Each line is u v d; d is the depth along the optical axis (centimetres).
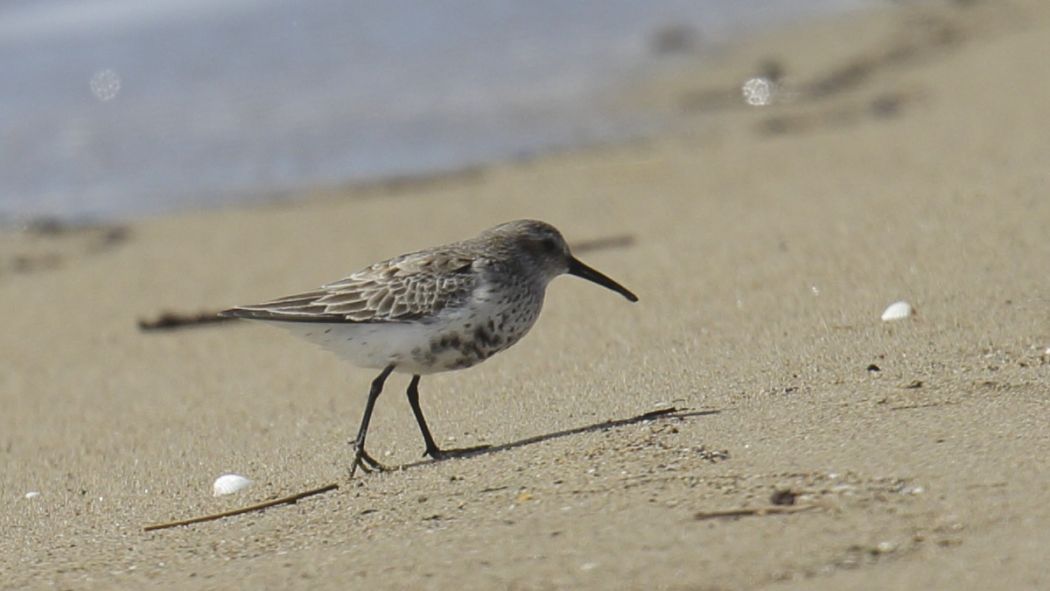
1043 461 773
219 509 934
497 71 2786
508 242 1009
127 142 2447
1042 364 1002
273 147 2389
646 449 873
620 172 2114
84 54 2897
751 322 1229
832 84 2584
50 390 1352
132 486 1028
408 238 1880
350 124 2514
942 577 647
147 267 1856
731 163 2077
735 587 659
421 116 2545
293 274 1755
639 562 695
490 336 987
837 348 1112
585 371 1166
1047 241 1305
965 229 1396
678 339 1217
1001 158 1770
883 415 900
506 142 2361
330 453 1047
